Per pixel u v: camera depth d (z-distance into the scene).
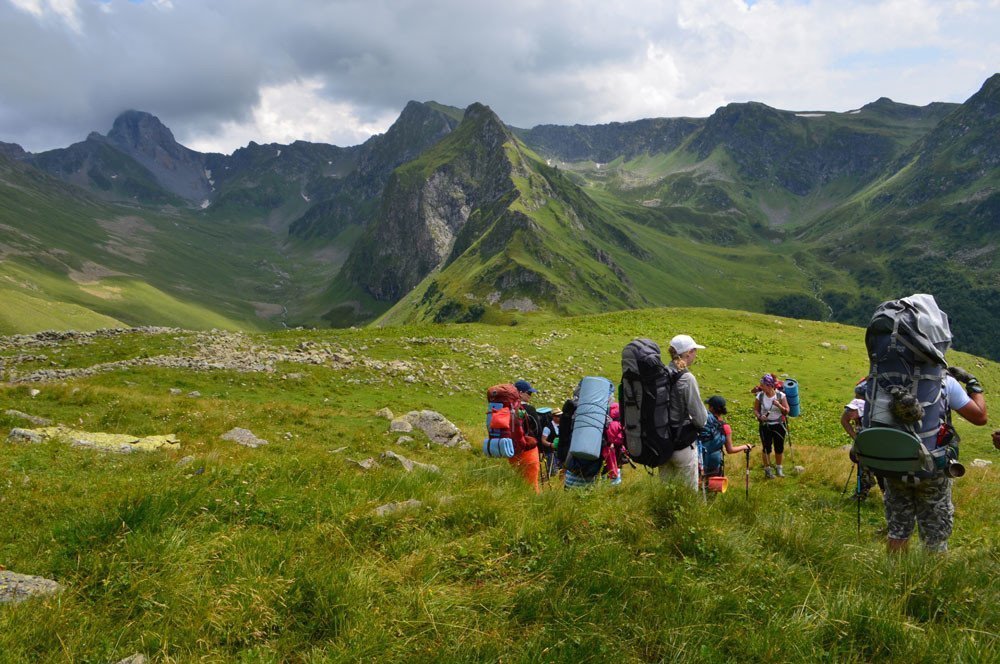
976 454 24.53
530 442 10.78
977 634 4.53
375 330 46.03
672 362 8.50
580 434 9.36
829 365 44.31
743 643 4.39
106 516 6.11
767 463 17.81
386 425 20.16
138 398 19.44
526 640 4.40
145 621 4.46
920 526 6.58
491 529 6.39
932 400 5.99
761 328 56.22
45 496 8.09
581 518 6.59
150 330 35.97
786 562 5.91
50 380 24.38
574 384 34.84
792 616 4.73
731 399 34.38
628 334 50.84
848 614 4.66
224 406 19.97
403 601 4.89
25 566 5.34
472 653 4.21
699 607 4.79
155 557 5.27
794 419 31.02
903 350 6.03
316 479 9.20
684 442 8.20
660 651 4.35
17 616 4.31
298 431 18.17
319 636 4.52
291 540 5.96
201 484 7.89
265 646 4.28
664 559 5.62
